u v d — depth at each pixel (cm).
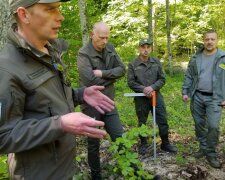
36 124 140
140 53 527
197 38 1557
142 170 337
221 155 523
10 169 163
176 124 682
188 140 595
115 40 1234
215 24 1556
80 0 728
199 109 505
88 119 140
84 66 389
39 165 158
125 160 322
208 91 488
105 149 508
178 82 1232
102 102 199
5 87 141
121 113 741
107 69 402
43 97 154
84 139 528
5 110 139
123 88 1024
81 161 453
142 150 535
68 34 842
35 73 153
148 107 538
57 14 156
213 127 480
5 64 145
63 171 169
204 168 475
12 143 138
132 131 322
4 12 353
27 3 148
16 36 151
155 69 527
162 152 541
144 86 524
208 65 488
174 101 887
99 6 1234
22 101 148
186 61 1670
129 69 536
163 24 1588
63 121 139
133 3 1384
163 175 455
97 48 396
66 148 169
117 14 1404
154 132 331
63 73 171
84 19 732
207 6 1505
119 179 427
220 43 1456
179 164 489
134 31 1383
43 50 167
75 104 200
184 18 1555
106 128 392
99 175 415
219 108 484
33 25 152
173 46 1655
